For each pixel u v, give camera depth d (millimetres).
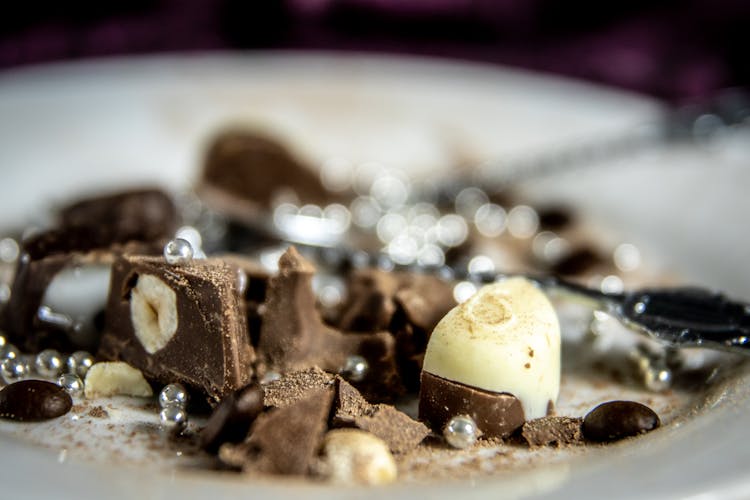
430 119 362
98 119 340
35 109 339
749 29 479
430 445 196
